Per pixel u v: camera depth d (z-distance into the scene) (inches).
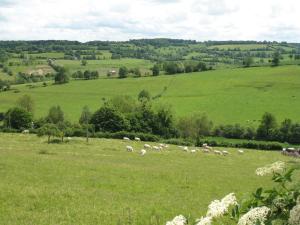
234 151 2701.8
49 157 1728.6
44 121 3897.6
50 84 6299.2
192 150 2474.2
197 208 973.2
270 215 181.6
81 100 5265.8
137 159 1963.6
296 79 5605.3
